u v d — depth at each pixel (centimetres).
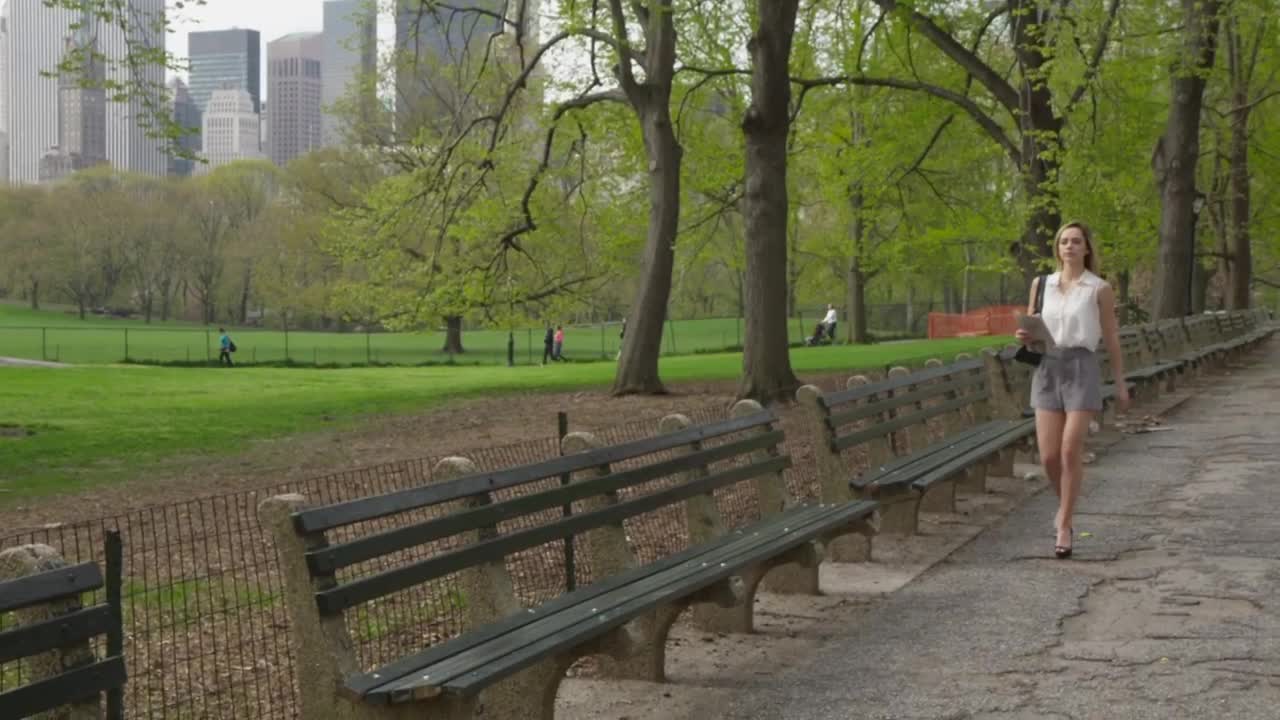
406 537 476
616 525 636
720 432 748
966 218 3284
